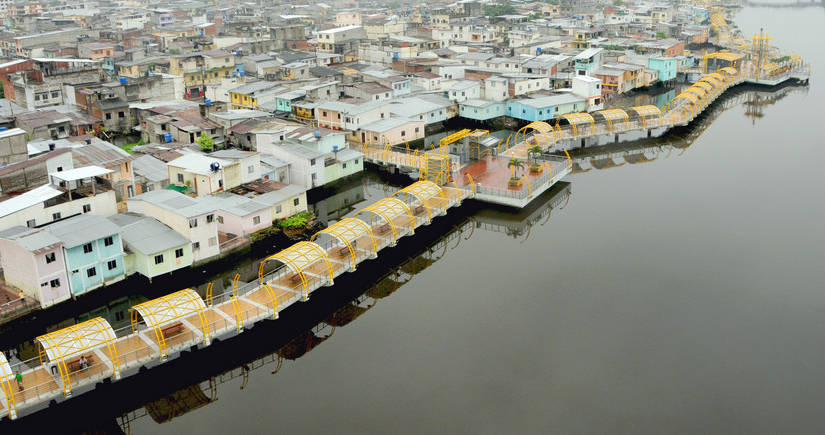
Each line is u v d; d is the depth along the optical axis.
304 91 161.25
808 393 68.12
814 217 110.75
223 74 197.75
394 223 98.25
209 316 73.75
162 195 95.81
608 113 150.62
